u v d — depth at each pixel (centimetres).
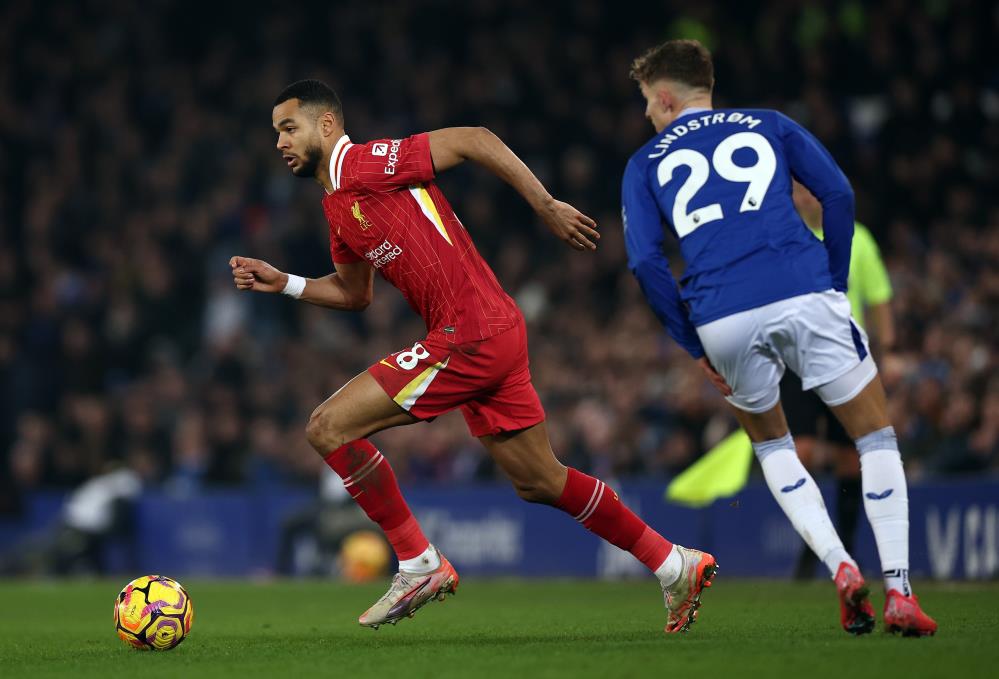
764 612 2192
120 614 1808
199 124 6688
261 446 4981
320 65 6744
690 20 5612
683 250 1689
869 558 3197
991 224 4344
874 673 1339
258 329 5925
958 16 4928
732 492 3212
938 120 4656
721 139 1712
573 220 1731
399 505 1800
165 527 4728
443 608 2627
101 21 7356
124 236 6388
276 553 4497
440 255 1767
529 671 1433
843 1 5250
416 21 6450
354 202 1788
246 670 1520
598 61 6009
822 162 1686
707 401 4025
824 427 2711
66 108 7119
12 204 6850
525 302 5203
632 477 4088
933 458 3481
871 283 2753
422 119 6000
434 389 1777
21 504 5159
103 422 5294
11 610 2945
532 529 3991
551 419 4444
